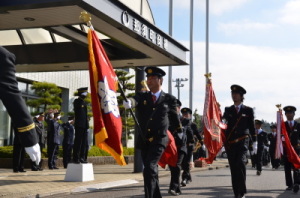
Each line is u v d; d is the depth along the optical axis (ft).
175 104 19.57
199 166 59.36
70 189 27.20
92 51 18.13
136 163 43.32
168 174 42.88
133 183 33.78
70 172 32.09
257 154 46.98
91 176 33.06
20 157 40.68
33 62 42.37
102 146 17.44
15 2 26.58
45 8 27.07
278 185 34.63
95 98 17.76
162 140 18.28
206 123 30.14
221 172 50.90
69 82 81.35
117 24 30.50
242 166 24.26
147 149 18.54
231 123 25.32
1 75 10.14
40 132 45.21
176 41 40.40
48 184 29.43
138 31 33.22
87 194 26.35
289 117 30.94
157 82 19.08
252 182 37.09
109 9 28.99
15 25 31.30
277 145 33.37
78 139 32.42
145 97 18.97
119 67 45.55
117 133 17.72
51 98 63.62
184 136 27.66
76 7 26.78
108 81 18.06
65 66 44.01
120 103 79.41
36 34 42.83
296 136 30.60
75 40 36.73
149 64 44.04
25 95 71.61
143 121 18.69
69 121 51.88
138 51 38.93
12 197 22.90
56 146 47.88
